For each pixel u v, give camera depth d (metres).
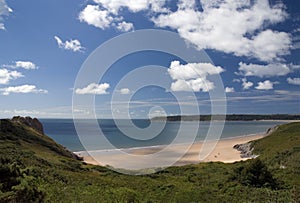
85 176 30.27
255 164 32.25
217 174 36.88
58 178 26.70
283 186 30.20
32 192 14.64
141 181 30.42
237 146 80.06
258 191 27.56
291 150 53.31
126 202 20.59
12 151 37.16
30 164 30.20
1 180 14.73
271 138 77.12
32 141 51.94
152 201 22.30
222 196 25.61
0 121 55.22
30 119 69.75
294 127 83.00
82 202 18.75
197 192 25.70
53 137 94.19
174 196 24.16
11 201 13.45
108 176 32.31
